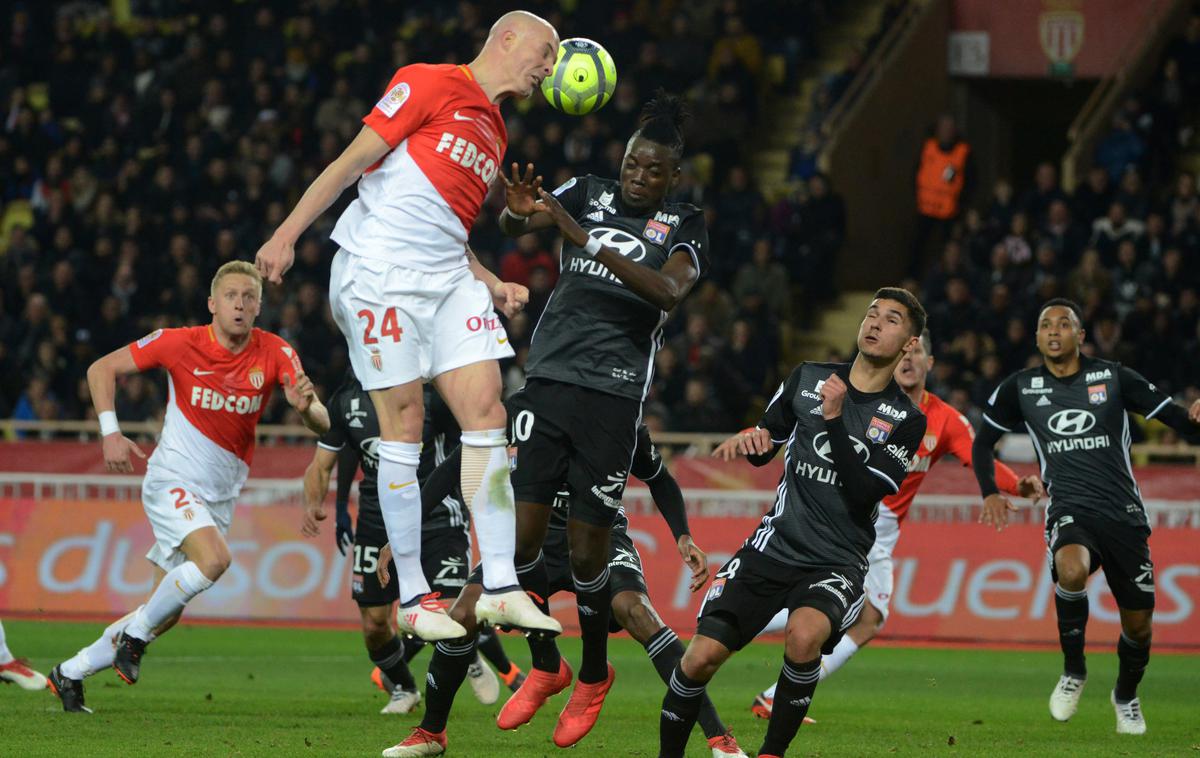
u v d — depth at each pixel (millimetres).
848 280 78438
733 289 68688
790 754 24812
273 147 74812
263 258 18828
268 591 52062
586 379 23203
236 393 29219
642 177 23297
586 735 27109
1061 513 30281
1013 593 48906
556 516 26656
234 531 52500
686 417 58531
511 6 78625
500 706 32344
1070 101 87562
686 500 51625
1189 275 62625
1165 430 58125
